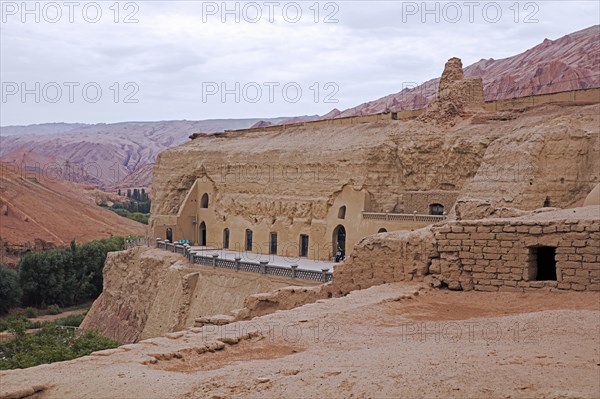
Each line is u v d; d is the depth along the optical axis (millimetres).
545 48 132000
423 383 10102
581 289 17297
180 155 65500
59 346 32344
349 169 47688
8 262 90938
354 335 14469
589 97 41594
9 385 11328
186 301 44344
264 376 11250
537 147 36562
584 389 9367
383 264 21219
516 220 18781
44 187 130750
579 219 17531
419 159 45875
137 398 10641
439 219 40625
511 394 9445
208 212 61094
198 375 11766
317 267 43500
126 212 145750
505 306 17203
